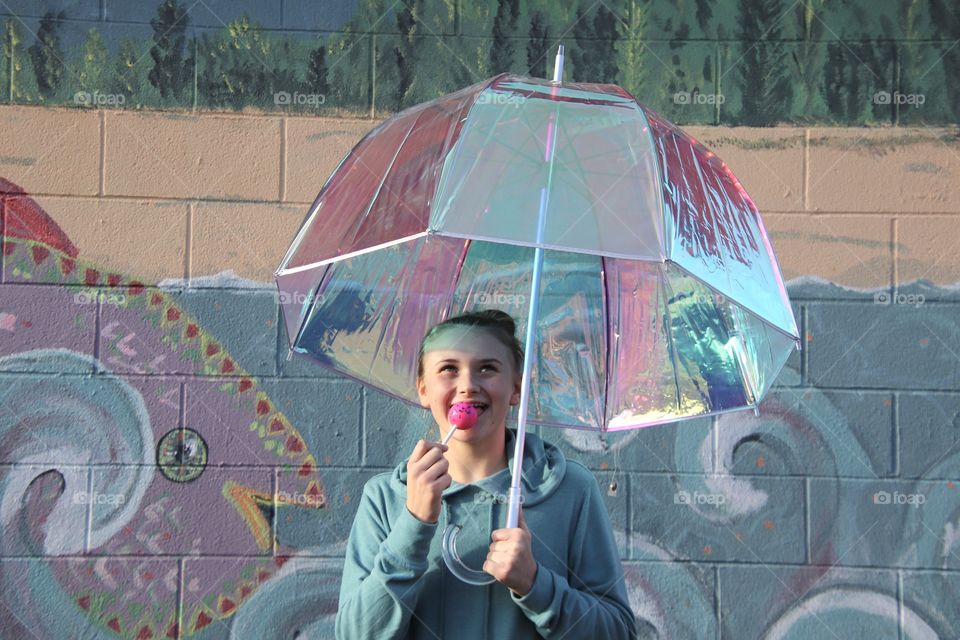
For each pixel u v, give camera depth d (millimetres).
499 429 2467
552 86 2635
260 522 3916
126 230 4004
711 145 4094
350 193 2539
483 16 4121
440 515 2395
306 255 2477
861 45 4109
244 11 4094
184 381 3957
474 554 2355
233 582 3889
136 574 3871
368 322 2799
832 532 3941
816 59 4113
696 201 2443
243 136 4059
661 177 2354
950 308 4023
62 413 3918
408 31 4113
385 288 2822
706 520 3945
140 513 3896
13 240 3969
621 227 2248
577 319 2895
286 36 4098
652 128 2504
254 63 4086
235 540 3904
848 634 3902
